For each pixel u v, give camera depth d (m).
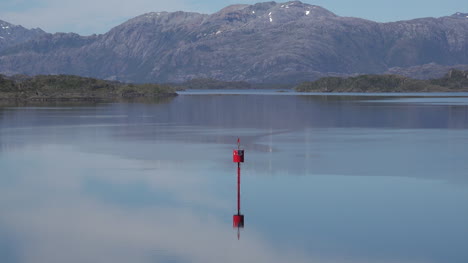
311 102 196.00
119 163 48.69
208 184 39.06
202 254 24.17
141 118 107.38
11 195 35.38
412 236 26.56
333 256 23.95
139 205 32.66
